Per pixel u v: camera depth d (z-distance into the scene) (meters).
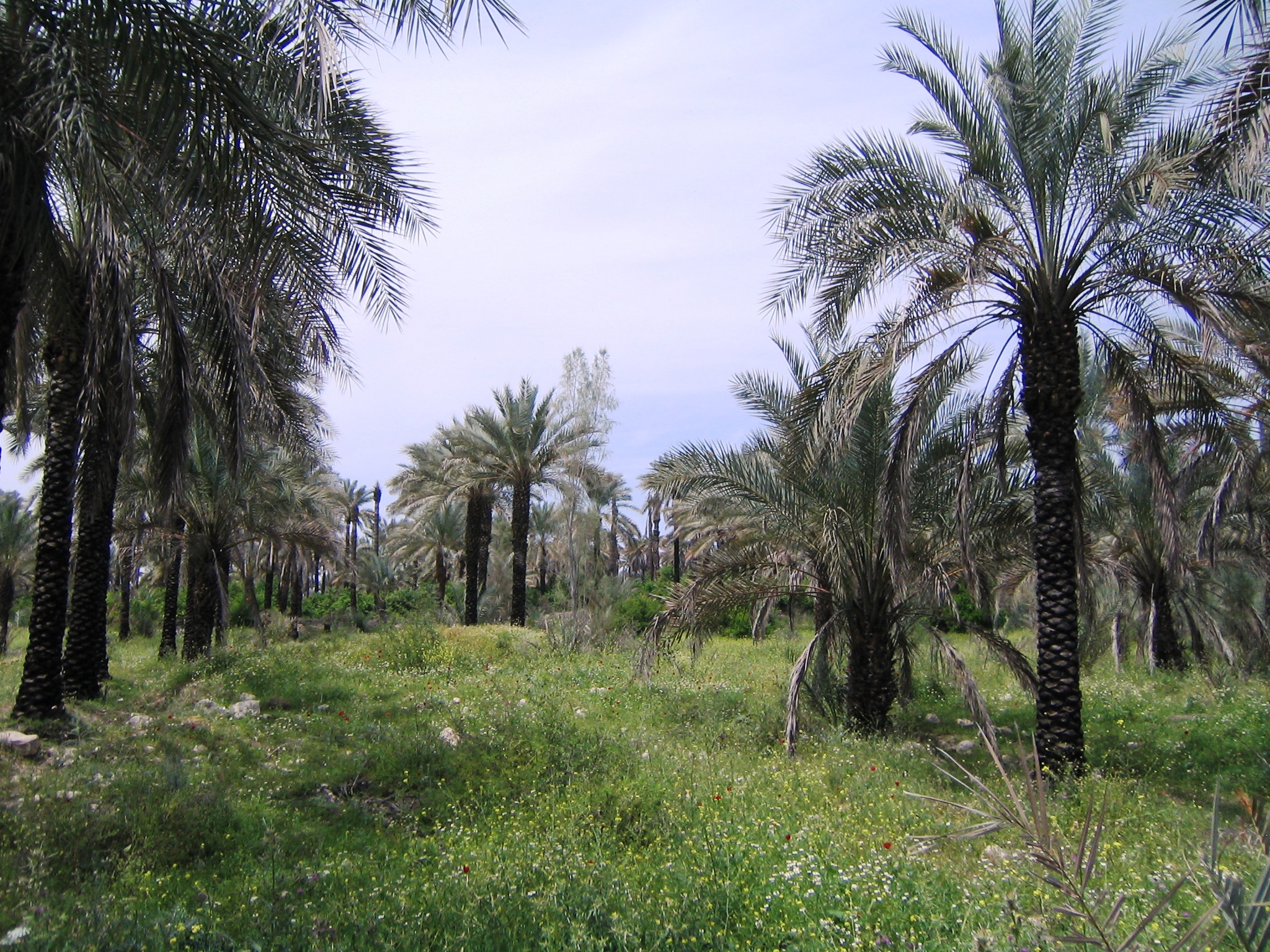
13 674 14.44
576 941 4.08
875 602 10.77
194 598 18.06
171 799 6.50
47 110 5.32
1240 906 2.28
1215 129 6.07
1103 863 5.25
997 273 8.83
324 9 5.11
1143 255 8.39
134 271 9.17
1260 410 9.59
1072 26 8.73
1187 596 15.78
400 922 4.46
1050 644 8.76
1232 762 8.72
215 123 5.07
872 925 4.33
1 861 5.14
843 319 9.70
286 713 10.53
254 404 9.55
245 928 4.39
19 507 28.77
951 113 8.94
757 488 10.92
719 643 23.91
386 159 6.82
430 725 9.53
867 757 9.12
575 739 9.10
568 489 24.28
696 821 6.49
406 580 49.62
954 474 10.56
